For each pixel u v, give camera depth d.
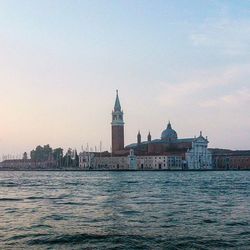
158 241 43.34
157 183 175.50
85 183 182.50
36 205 80.75
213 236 45.69
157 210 69.69
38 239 44.75
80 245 42.00
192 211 67.94
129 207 74.88
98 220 58.06
